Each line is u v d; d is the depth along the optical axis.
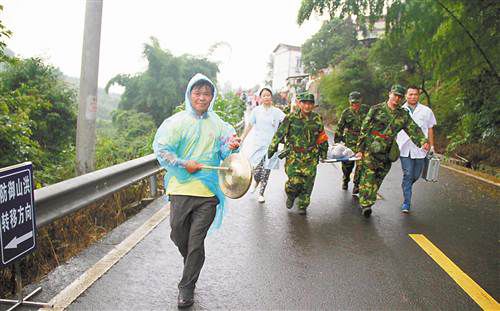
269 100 7.13
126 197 6.34
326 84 24.73
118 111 27.78
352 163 8.04
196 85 3.55
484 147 12.67
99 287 3.76
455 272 4.41
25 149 7.10
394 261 4.66
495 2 10.06
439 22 10.27
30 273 4.13
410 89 6.79
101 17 6.50
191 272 3.52
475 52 11.23
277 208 6.71
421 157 6.64
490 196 8.09
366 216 6.38
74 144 15.91
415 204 7.31
